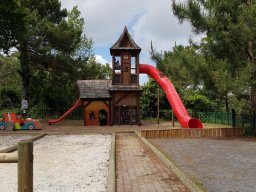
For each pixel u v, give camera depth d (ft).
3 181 29.68
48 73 150.61
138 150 51.47
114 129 93.81
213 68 73.05
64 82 145.89
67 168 35.99
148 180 30.30
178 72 85.20
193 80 76.48
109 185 26.76
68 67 126.52
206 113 133.39
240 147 57.47
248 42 71.10
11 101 160.35
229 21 69.36
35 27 118.52
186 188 27.32
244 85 68.85
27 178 12.10
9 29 93.20
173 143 63.87
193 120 89.61
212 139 72.18
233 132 79.77
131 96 113.50
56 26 122.72
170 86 107.65
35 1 131.54
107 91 115.75
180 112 95.81
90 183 28.91
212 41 73.20
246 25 69.41
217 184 29.73
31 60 126.93
